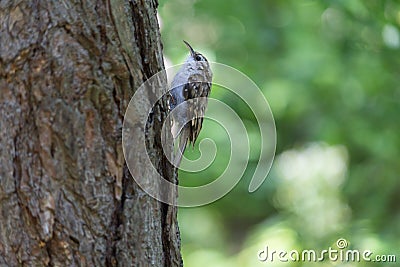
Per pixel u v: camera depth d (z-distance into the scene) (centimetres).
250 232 1088
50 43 299
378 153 916
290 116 1032
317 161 1088
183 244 1089
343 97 941
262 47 995
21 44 300
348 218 944
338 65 900
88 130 302
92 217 305
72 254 304
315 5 923
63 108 299
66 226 302
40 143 299
